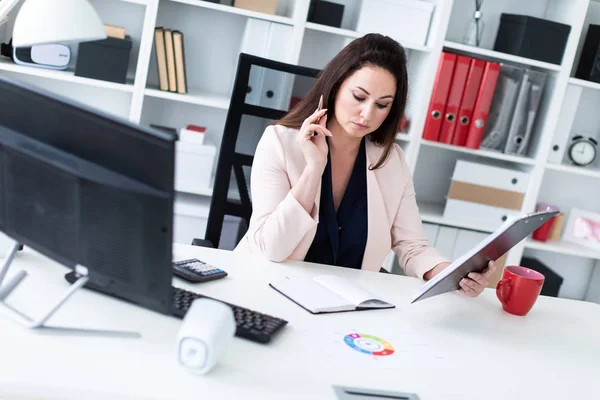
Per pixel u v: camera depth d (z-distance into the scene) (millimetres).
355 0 3162
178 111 3205
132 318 1181
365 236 1884
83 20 1457
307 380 1087
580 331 1569
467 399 1129
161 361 1060
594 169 3398
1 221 1210
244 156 2146
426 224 3186
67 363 1001
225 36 3152
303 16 2883
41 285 1242
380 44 1777
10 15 2953
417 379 1165
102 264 1098
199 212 2914
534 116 3164
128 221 1047
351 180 1903
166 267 1046
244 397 1004
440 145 3086
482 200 3189
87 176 1057
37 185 1130
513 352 1367
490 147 3178
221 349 1047
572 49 3080
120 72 2842
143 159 1010
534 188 3203
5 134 1151
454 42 3090
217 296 1342
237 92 2111
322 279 1521
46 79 3080
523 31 3051
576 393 1240
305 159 1791
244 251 1775
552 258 3705
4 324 1073
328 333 1279
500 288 1589
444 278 1431
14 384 925
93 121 1044
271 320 1241
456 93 3029
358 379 1124
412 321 1426
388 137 1910
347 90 1757
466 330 1430
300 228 1635
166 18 3082
